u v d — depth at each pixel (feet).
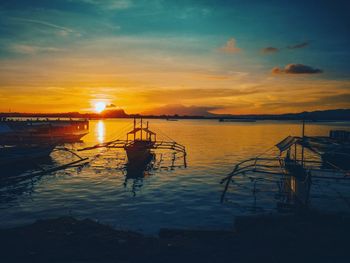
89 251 42.14
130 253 41.42
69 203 86.02
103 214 76.23
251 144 268.62
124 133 419.74
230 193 97.86
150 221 70.85
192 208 81.76
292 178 85.46
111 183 113.50
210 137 352.69
